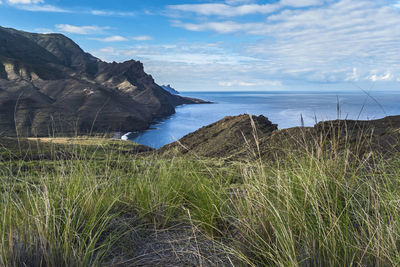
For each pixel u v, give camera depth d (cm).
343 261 166
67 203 244
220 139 2195
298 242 186
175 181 353
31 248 191
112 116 15862
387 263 159
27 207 230
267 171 274
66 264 184
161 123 18362
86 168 322
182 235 268
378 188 210
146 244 250
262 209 218
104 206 286
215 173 316
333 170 249
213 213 256
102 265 209
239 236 235
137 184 340
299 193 235
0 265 173
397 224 173
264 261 195
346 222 182
